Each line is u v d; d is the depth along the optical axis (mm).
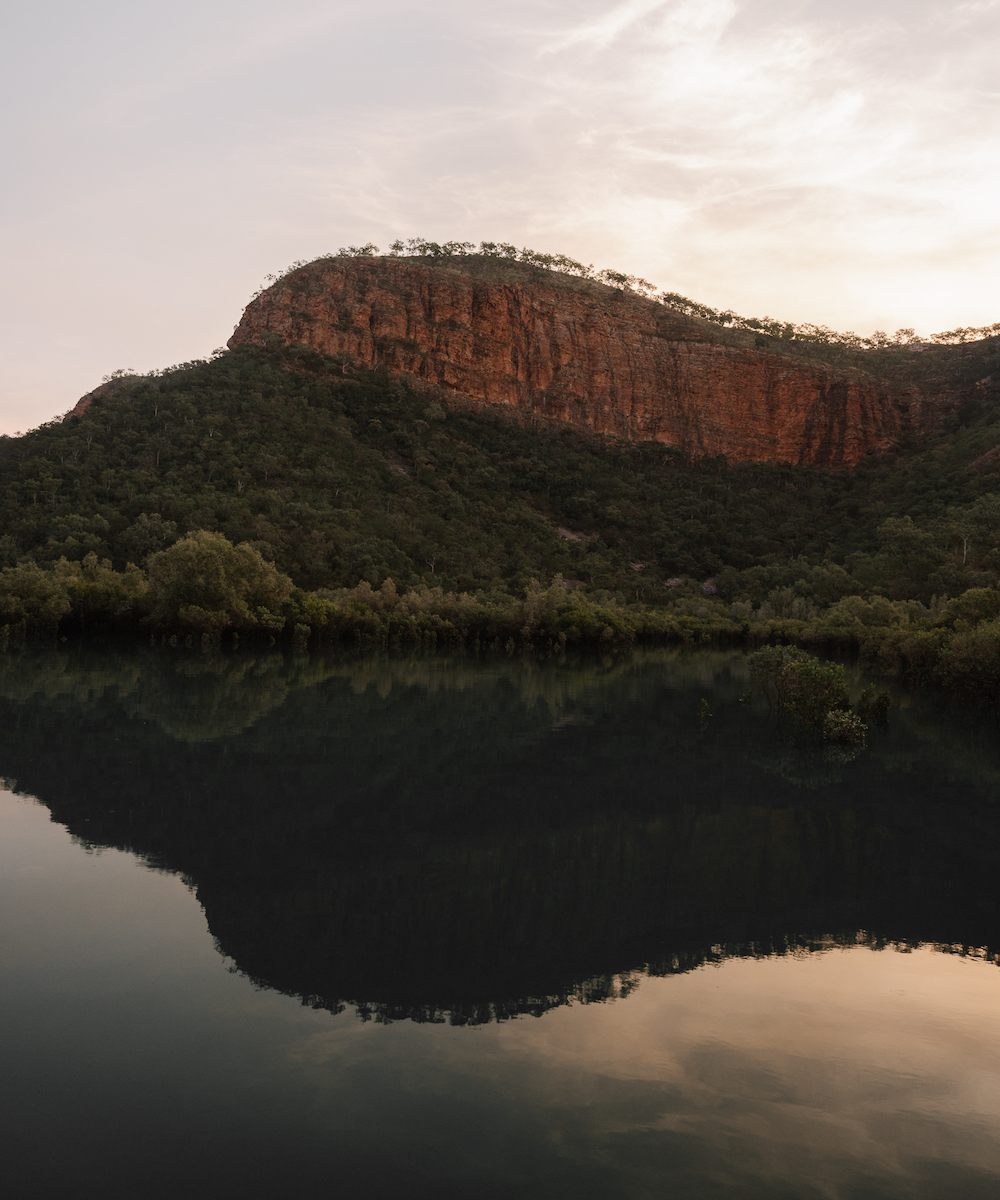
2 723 28781
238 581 68375
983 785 23406
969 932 13156
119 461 116062
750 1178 7125
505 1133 7719
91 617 71000
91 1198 6770
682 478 184500
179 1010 10031
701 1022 10078
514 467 168250
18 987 10516
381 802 20547
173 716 31656
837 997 10820
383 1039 9492
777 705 38531
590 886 15016
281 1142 7531
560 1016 10164
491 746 28344
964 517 113688
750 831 18781
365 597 83375
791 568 135000
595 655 78125
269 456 123438
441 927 12930
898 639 56469
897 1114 8172
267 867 15523
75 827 17516
